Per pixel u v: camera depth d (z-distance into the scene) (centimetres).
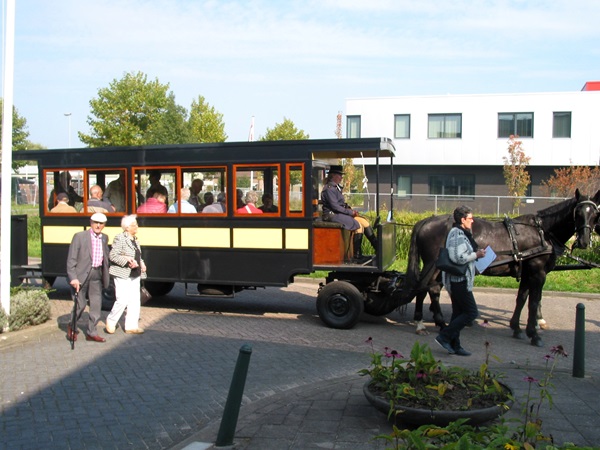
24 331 946
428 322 1100
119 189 1171
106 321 984
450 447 405
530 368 784
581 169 3253
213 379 745
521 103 3497
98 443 557
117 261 953
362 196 2748
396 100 3653
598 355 878
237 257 1090
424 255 991
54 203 1212
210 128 3719
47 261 1217
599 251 1595
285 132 4044
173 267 1132
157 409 643
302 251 1052
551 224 960
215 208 1106
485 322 744
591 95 3416
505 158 3375
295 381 741
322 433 557
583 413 611
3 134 941
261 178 1077
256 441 541
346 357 849
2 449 541
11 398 671
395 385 553
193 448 527
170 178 1134
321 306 1034
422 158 3634
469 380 574
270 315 1151
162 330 1010
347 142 1017
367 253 1277
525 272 981
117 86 3127
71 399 670
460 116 3584
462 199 3247
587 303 1305
